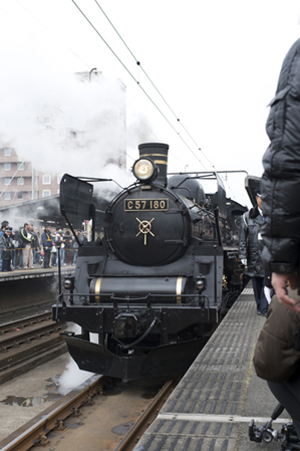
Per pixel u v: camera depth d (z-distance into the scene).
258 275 6.59
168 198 6.25
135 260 6.27
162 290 5.83
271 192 1.43
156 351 5.34
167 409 3.10
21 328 8.92
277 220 1.42
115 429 4.51
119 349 6.11
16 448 3.89
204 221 7.30
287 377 1.68
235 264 9.70
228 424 2.83
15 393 5.91
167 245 6.15
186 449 2.52
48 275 12.79
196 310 5.37
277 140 1.42
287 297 1.46
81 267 6.44
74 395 5.19
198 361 4.22
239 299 8.37
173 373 5.42
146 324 5.47
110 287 6.01
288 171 1.39
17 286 11.80
